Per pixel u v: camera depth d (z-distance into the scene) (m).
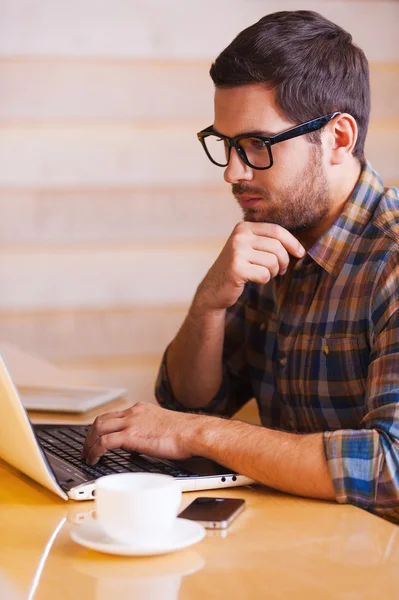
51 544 1.15
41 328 3.66
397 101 3.75
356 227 1.82
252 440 1.44
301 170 1.81
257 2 3.67
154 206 3.69
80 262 3.67
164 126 3.67
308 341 1.85
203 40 3.64
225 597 0.98
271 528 1.23
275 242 1.82
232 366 2.18
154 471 1.44
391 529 1.23
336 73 1.82
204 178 3.71
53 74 3.57
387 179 3.78
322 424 1.87
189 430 1.48
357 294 1.77
